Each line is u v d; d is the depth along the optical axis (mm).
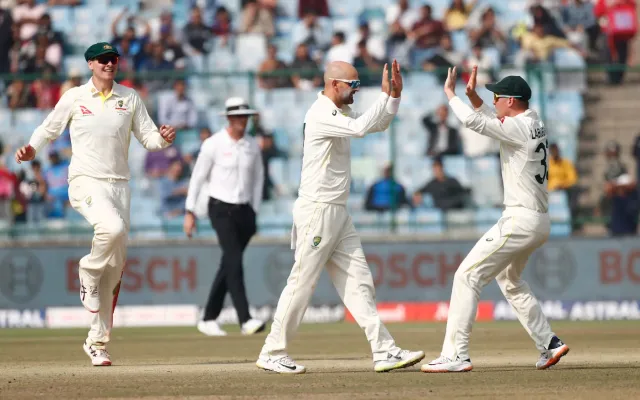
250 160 42969
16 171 64438
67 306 60812
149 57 73750
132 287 60375
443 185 64375
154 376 26938
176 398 21719
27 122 66438
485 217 64125
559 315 60125
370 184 66062
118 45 74562
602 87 65938
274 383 24672
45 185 64500
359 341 42438
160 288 60406
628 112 65625
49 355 36438
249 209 43219
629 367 28312
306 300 26734
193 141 65625
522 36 75812
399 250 60656
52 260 60844
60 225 64125
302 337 45406
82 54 76312
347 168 26328
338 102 26047
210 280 60500
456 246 60625
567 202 64125
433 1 77688
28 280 60781
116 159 29578
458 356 26797
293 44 76812
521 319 27906
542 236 26656
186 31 76250
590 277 60344
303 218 26172
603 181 64625
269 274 60469
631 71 65312
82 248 60938
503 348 37156
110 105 29484
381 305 60500
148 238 64250
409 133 65312
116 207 29406
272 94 66062
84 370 29203
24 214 64188
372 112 25312
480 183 64688
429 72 65938
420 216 63688
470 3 77875
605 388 22859
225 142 42688
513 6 78000
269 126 65688
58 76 66938
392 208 63688
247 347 39344
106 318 30625
